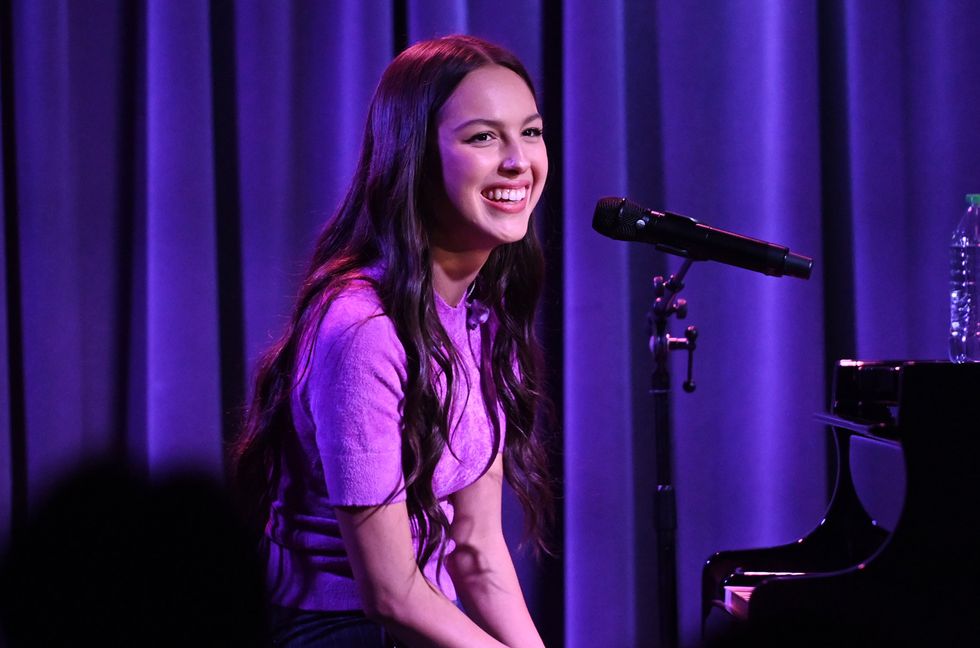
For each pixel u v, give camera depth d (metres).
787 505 10.45
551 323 10.59
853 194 10.58
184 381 10.41
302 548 5.44
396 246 5.25
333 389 4.97
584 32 10.34
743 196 10.50
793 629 5.42
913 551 5.27
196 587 5.24
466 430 5.72
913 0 10.52
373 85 10.43
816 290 10.42
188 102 10.40
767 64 10.44
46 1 10.38
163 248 10.39
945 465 5.25
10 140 10.51
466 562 6.18
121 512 5.21
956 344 10.19
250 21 10.55
